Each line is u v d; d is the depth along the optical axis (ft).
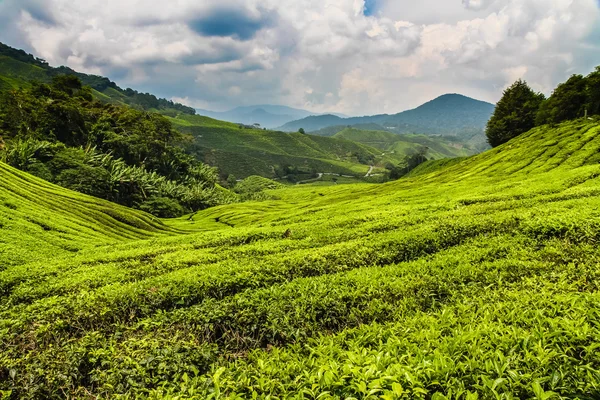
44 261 86.58
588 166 136.36
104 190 278.46
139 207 306.55
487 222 70.18
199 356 33.17
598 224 55.31
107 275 68.08
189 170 464.65
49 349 36.63
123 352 34.04
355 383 20.83
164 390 27.17
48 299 53.01
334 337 33.42
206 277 54.90
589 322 26.07
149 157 412.16
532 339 24.16
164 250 91.15
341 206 164.96
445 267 50.16
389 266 54.49
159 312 44.93
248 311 41.73
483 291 41.09
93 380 31.27
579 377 20.27
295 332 37.45
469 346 24.38
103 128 379.96
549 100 307.99
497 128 344.08
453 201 113.09
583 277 39.17
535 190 113.91
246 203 358.02
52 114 342.23
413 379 20.15
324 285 46.60
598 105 271.90
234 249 80.07
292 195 489.26
